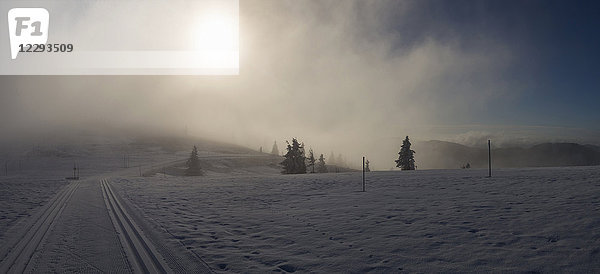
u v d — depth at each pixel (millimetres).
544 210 11891
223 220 12938
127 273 6957
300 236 9859
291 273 6770
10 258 8195
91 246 9125
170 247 8898
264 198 20156
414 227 10344
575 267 6434
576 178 22438
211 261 7645
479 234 9109
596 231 8789
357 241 9008
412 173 38594
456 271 6496
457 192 18547
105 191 29062
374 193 20125
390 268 6828
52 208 17656
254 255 8055
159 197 22438
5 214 15547
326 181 31766
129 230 11211
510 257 7137
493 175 28891
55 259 7988
